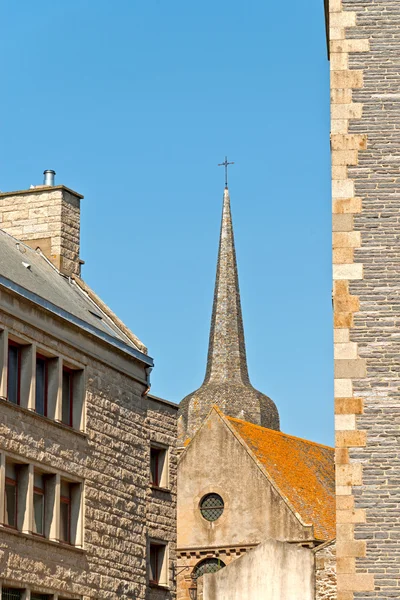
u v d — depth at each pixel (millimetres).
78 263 50250
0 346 38938
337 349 27156
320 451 85000
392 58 28562
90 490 42875
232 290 126688
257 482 74375
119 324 48188
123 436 45406
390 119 28250
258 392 117375
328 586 45438
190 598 74062
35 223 49812
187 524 75750
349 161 28094
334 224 27828
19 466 39688
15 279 43125
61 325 42156
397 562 26000
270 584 41719
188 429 114250
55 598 40250
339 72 28547
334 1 28891
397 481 26406
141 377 47031
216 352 122938
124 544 44719
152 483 47938
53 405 41562
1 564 37625
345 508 26359
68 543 41906
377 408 26797
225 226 130625
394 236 27656
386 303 27328
